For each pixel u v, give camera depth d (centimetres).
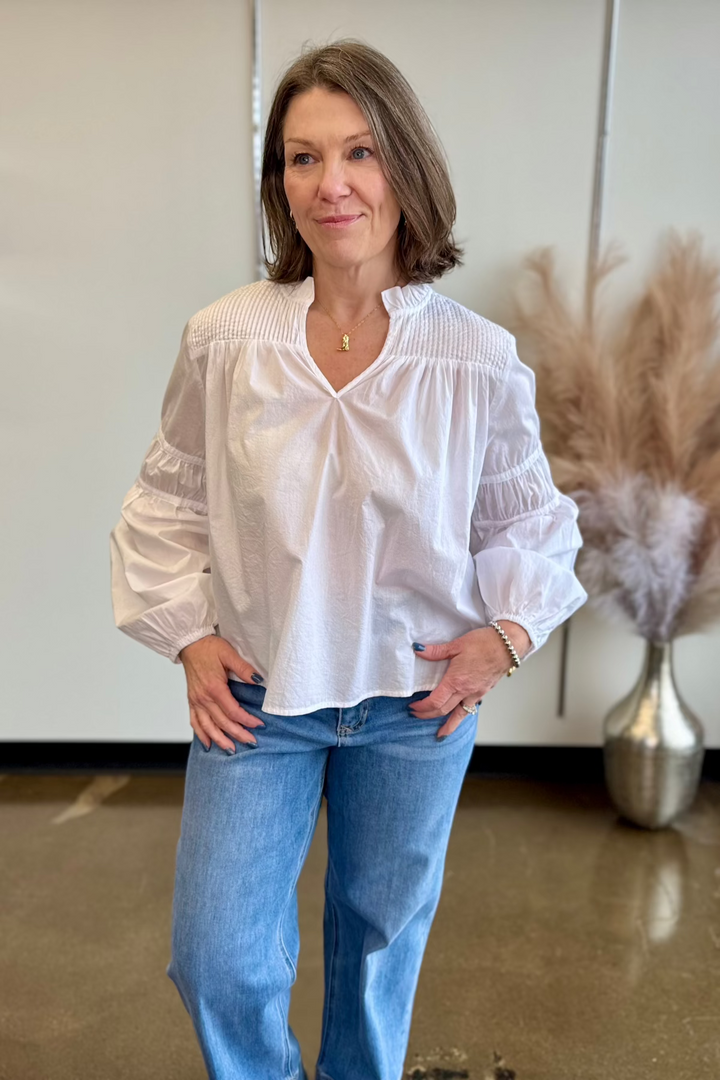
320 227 107
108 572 262
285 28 230
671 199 242
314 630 111
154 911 209
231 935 114
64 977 187
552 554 128
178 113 235
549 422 242
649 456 233
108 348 248
